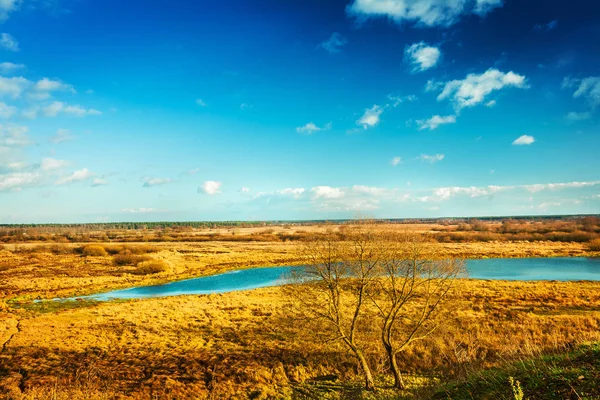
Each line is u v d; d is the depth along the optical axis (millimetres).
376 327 25297
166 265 71188
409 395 16844
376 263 20312
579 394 7930
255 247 112375
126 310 40156
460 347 24266
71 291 52969
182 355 26156
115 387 21406
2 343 28859
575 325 28984
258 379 22422
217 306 41156
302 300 21672
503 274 61094
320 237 21469
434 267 20953
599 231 132375
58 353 26703
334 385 21578
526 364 11445
